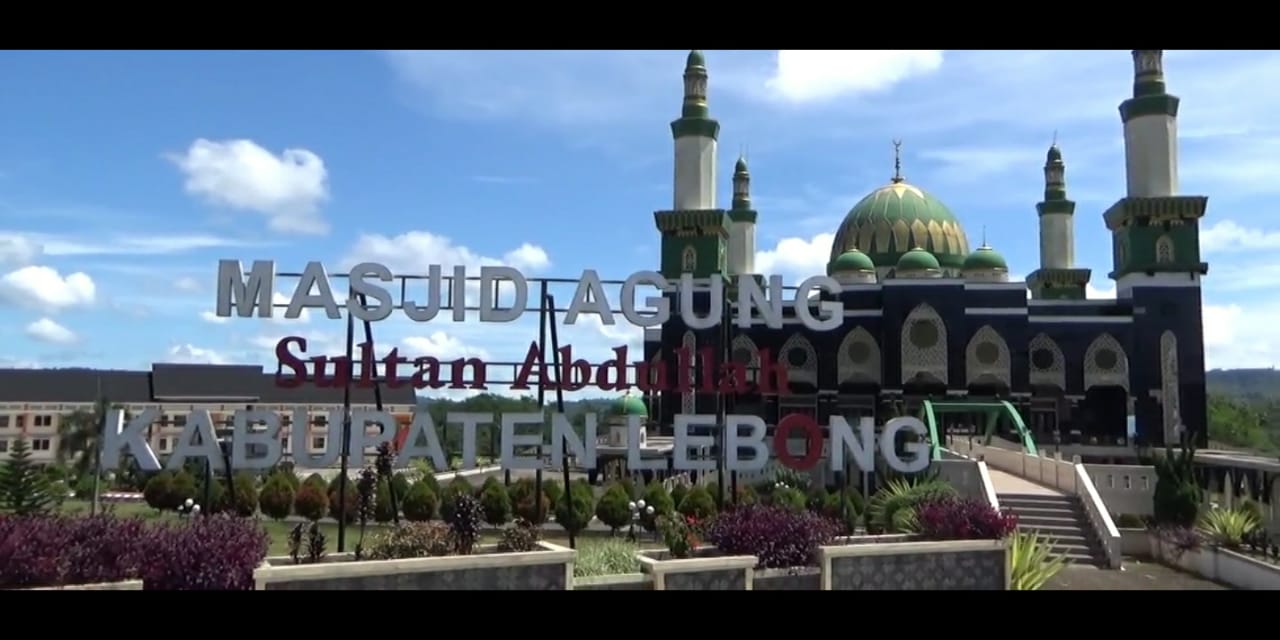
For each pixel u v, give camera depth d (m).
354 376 21.02
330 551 20.47
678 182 59.78
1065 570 24.80
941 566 16.61
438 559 13.87
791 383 57.47
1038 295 72.19
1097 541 26.45
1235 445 82.81
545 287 21.98
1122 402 56.12
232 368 82.06
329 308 20.70
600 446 44.72
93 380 80.25
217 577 12.94
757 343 57.97
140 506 40.59
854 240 67.50
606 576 14.98
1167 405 53.72
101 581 12.79
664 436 54.31
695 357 22.58
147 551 13.12
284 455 19.98
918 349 55.69
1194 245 54.81
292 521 33.34
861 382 57.09
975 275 61.06
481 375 21.48
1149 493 31.66
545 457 20.83
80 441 52.97
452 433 35.94
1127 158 57.06
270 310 20.42
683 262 58.28
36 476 34.31
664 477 41.53
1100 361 56.69
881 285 56.91
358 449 20.19
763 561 15.74
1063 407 56.34
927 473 30.69
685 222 57.97
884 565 16.25
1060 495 28.83
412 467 38.50
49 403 77.50
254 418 19.84
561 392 21.64
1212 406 101.88
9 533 12.71
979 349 56.34
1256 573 21.86
